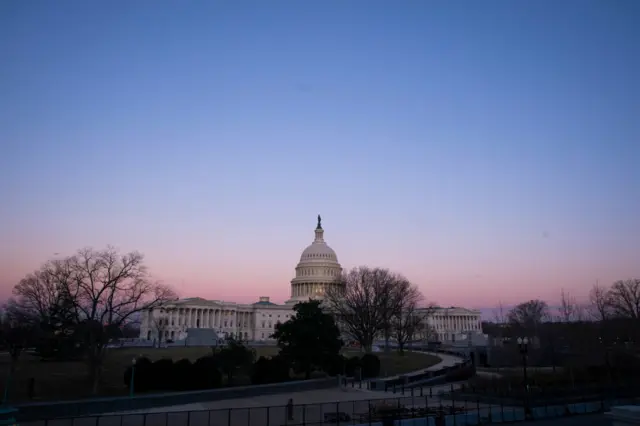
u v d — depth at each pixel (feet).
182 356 338.13
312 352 253.24
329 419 150.61
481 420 159.94
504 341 442.50
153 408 160.56
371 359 293.64
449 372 296.10
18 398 179.32
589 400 205.87
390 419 144.97
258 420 149.48
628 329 431.02
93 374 205.16
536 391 207.72
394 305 447.83
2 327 296.30
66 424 130.41
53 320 288.51
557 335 383.24
